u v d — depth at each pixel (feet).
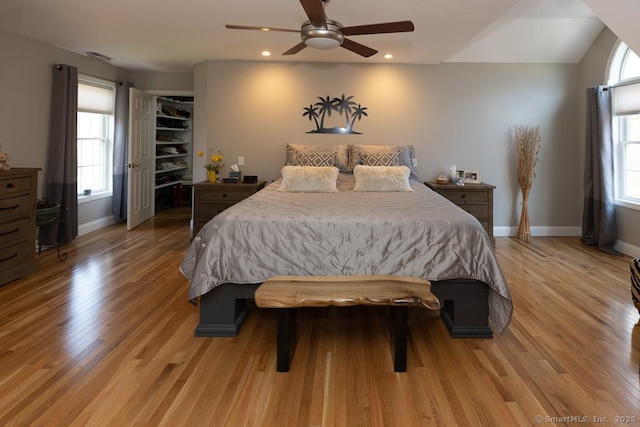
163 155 23.81
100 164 19.07
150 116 21.01
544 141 17.46
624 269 12.78
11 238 10.94
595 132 15.42
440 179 16.51
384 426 5.40
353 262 7.92
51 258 13.61
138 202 19.62
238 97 17.21
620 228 15.02
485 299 8.04
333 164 15.90
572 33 15.84
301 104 17.19
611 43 15.19
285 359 6.73
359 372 6.77
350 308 9.76
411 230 8.08
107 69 18.34
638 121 14.53
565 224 17.84
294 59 16.66
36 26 12.57
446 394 6.13
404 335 6.73
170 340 7.87
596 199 15.52
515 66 17.22
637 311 9.34
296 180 13.21
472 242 7.93
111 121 19.12
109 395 6.01
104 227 18.92
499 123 17.37
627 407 5.80
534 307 9.63
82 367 6.79
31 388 6.15
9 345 7.52
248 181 16.55
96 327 8.39
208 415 5.58
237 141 17.38
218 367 6.88
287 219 8.35
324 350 7.55
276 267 7.93
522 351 7.50
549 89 17.28
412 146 17.22
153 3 10.49
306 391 6.20
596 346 7.68
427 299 6.45
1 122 13.08
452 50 14.84
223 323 8.11
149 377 6.53
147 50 15.49
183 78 20.20
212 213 15.70
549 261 13.71
